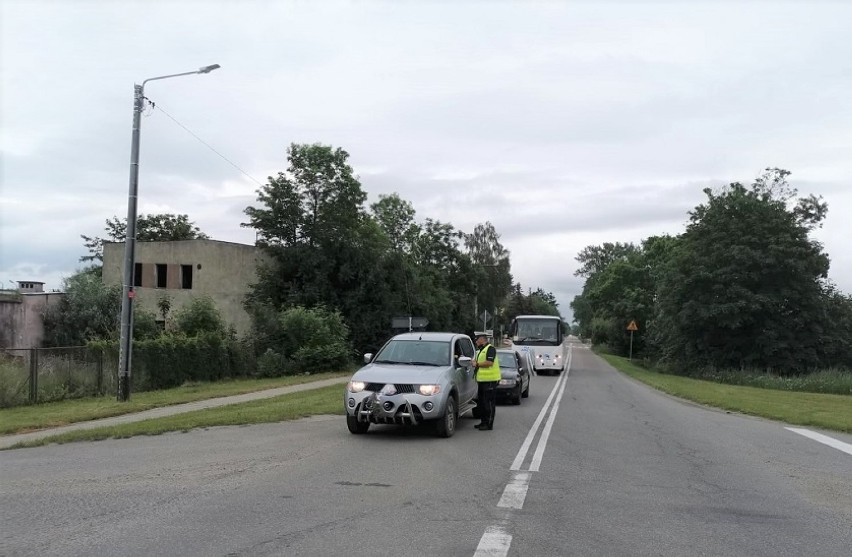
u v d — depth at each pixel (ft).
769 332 122.21
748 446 36.29
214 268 120.16
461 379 40.75
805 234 126.11
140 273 124.06
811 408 55.67
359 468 28.30
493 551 17.49
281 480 25.77
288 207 122.01
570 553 17.53
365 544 17.94
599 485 25.94
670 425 45.44
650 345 182.19
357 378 37.50
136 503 22.16
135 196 58.80
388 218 176.55
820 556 17.70
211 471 27.48
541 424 45.19
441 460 30.45
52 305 103.55
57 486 24.82
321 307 112.88
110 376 66.08
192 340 79.66
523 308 352.28
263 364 92.63
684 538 19.10
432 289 175.52
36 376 57.93
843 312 127.54
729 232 129.08
